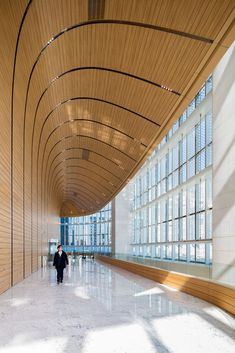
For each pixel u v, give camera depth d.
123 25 10.57
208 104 17.66
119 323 7.16
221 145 15.20
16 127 13.07
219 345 5.69
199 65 10.50
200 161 19.31
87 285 14.17
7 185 11.62
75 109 18.94
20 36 10.12
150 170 30.48
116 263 28.56
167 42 10.47
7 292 11.69
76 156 31.55
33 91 14.33
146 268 17.94
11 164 12.25
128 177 27.88
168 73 11.90
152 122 16.11
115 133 20.70
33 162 19.36
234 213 13.83
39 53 11.88
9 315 7.95
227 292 8.54
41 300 10.08
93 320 7.43
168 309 8.73
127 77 13.59
